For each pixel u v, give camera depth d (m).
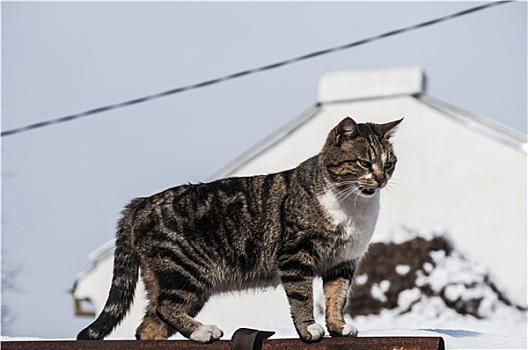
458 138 21.47
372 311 16.17
